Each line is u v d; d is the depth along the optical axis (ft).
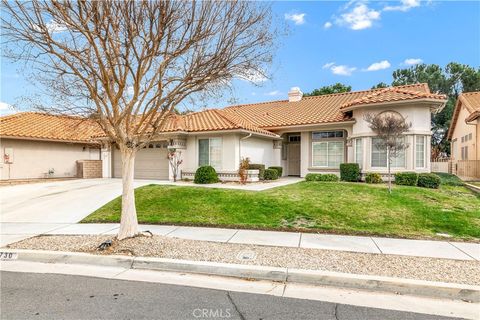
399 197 36.22
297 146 72.95
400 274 16.39
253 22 20.97
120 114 22.15
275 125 64.69
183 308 13.24
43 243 22.45
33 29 19.25
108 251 20.07
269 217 29.60
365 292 15.19
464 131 77.41
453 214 29.43
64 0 18.04
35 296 14.43
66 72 21.31
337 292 15.15
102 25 18.61
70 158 73.87
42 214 33.30
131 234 22.30
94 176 73.10
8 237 24.36
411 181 47.06
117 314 12.67
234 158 54.70
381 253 20.10
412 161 49.78
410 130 49.44
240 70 22.11
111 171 69.92
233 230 26.27
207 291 15.11
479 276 16.15
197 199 36.29
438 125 124.36
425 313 12.98
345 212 30.37
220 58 20.68
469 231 25.25
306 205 32.81
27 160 65.51
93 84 21.91
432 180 46.65
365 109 53.52
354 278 15.81
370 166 52.80
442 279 15.72
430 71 127.85
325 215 29.66
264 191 41.01
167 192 40.27
